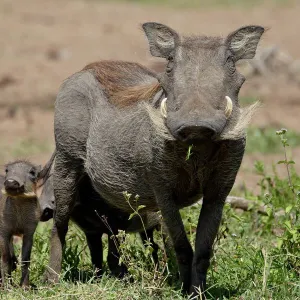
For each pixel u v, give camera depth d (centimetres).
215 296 2345
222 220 2755
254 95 6247
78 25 9031
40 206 2653
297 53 7762
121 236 2394
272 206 2878
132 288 2309
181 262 2353
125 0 11244
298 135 5088
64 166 2638
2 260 2503
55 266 2617
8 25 8744
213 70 2183
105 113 2530
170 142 2197
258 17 9894
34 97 6228
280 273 2436
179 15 9950
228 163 2245
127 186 2455
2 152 4778
